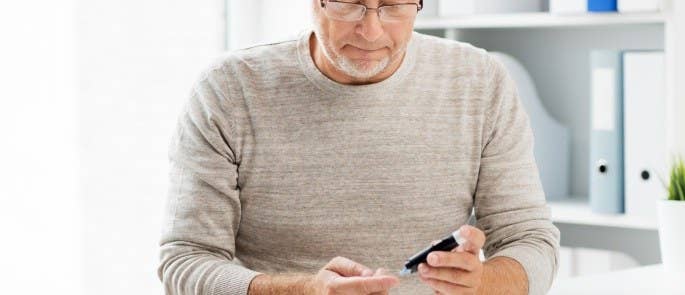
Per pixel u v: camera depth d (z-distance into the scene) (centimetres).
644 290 193
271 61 185
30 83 262
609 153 252
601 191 254
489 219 185
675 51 236
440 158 182
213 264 172
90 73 279
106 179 284
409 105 182
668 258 210
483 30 305
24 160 262
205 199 179
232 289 166
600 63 252
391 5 166
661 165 244
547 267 175
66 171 272
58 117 269
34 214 265
